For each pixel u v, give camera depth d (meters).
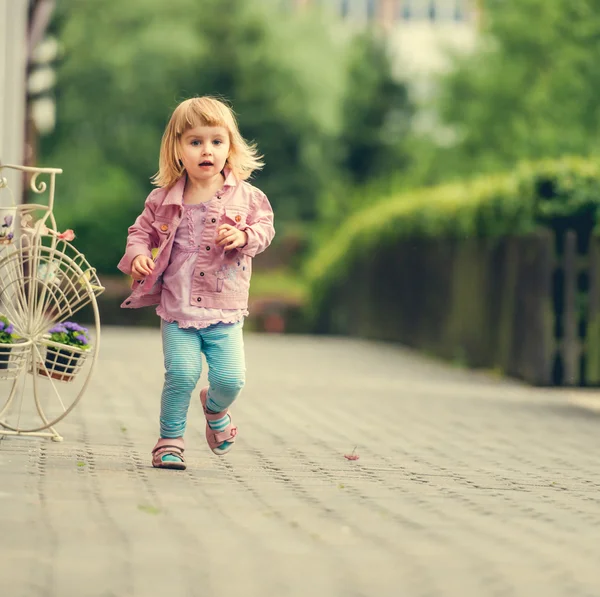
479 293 19.02
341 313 32.56
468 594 4.54
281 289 44.03
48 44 24.03
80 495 6.12
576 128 30.75
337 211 36.88
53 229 8.12
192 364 7.28
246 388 14.05
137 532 5.31
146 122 44.62
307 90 48.06
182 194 7.40
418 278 23.64
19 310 8.13
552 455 9.11
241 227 7.32
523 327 16.69
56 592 4.23
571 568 5.11
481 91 34.41
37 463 7.14
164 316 7.36
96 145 44.34
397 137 61.00
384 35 63.75
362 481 7.29
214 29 47.34
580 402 14.05
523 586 4.72
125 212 41.75
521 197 16.59
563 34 32.06
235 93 47.91
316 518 5.93
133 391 12.65
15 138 15.99
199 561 4.83
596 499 7.07
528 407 13.05
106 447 8.09
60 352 8.16
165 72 44.28
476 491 7.13
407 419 11.29
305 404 12.38
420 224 23.16
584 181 16.20
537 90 31.92
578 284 15.95
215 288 7.32
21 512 5.58
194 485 6.72
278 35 47.78
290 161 50.56
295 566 4.84
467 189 20.25
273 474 7.37
